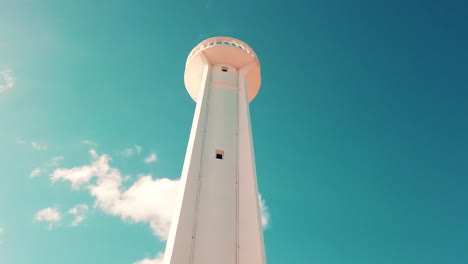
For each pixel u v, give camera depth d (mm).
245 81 23781
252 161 17750
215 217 15109
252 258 14039
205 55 24719
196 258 13664
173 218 15133
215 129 19344
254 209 15508
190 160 17047
